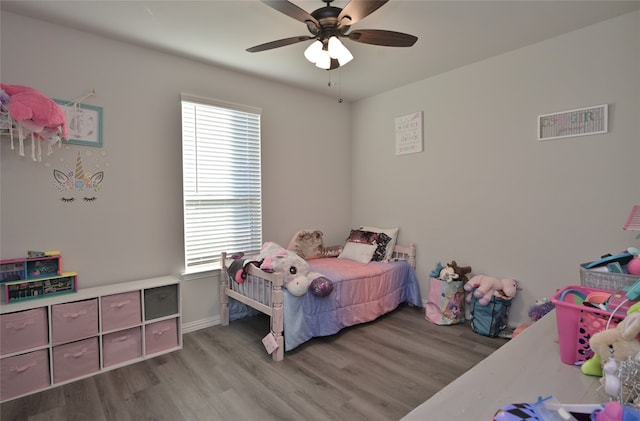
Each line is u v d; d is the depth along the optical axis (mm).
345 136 4344
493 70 3018
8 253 2273
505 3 2170
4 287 2225
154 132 2871
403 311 3619
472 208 3227
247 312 3461
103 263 2643
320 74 3402
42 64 2367
